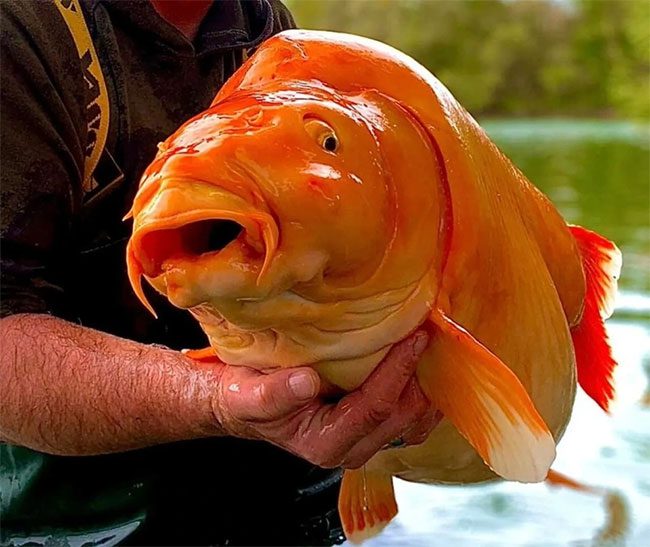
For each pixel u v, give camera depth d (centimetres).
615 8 2053
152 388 102
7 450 127
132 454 129
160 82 123
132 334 127
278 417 95
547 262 113
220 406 97
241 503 135
